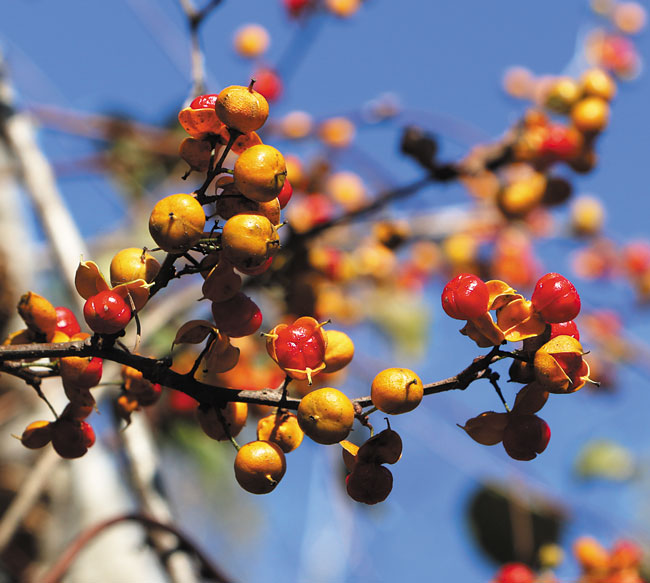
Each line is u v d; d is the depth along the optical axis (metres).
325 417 0.26
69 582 0.48
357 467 0.26
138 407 0.28
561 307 0.26
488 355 0.26
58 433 0.27
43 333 0.27
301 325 0.27
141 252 0.26
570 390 0.26
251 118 0.26
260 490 0.26
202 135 0.27
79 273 0.26
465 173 0.49
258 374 0.45
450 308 0.26
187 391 0.27
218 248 0.26
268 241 0.25
